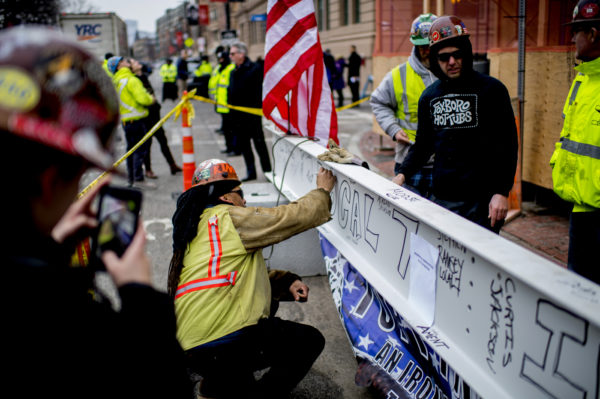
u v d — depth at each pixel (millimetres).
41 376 764
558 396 1415
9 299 754
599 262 2723
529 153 5473
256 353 2271
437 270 2012
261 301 2338
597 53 2502
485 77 2711
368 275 2613
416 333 2105
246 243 2295
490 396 1644
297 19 4062
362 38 23094
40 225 789
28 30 763
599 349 1263
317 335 2395
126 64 7211
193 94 4922
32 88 694
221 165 2424
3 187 732
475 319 1776
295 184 4230
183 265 2303
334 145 3324
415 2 9016
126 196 969
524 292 1509
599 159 2543
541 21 5832
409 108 3811
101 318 854
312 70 4117
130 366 846
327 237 3219
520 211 5262
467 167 2801
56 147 713
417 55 3680
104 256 919
